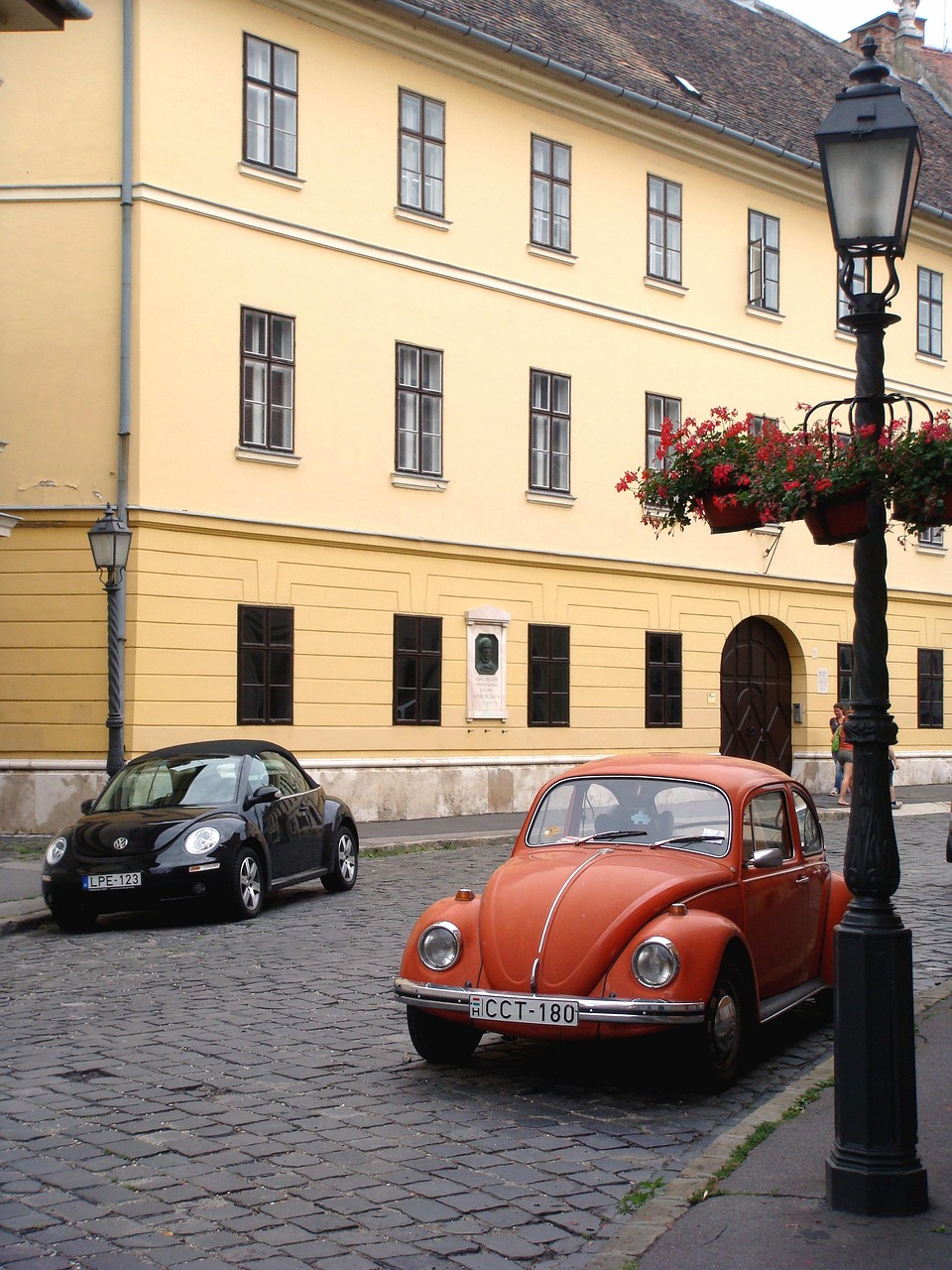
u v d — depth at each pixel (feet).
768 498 21.13
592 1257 17.17
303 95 76.02
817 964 31.35
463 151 84.02
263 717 73.36
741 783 29.53
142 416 68.74
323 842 52.19
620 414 93.20
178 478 70.08
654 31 106.42
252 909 46.57
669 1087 25.70
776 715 105.91
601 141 92.32
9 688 69.77
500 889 26.30
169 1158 21.25
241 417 72.79
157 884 44.42
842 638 109.60
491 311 85.40
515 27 88.43
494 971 24.75
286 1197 19.56
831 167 19.95
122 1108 23.99
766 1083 26.18
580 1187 20.13
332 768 76.18
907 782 114.52
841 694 109.40
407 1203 19.35
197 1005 32.65
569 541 89.61
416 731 80.64
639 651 94.22
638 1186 20.12
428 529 81.56
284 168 75.20
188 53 71.26
